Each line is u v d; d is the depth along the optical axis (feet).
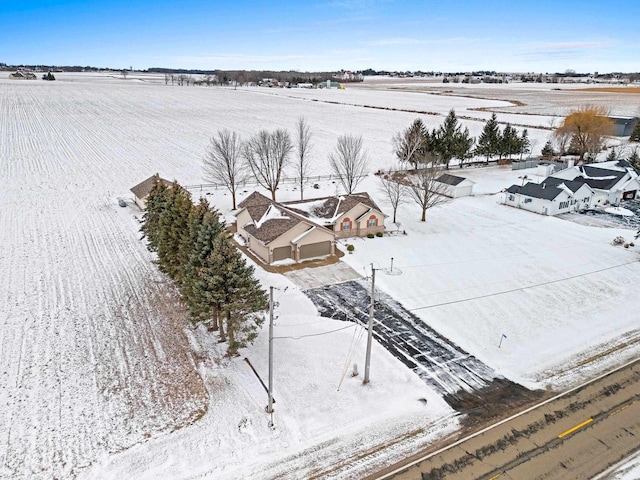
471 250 132.46
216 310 81.46
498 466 59.67
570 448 62.95
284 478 57.36
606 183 179.83
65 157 246.68
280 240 120.88
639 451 62.75
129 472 57.67
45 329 89.25
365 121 392.06
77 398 70.85
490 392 74.49
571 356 84.48
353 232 141.69
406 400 72.08
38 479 56.54
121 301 100.68
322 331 90.43
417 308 100.22
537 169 231.50
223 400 70.90
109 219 155.43
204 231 83.05
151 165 235.81
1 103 452.76
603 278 115.24
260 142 227.61
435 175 164.55
